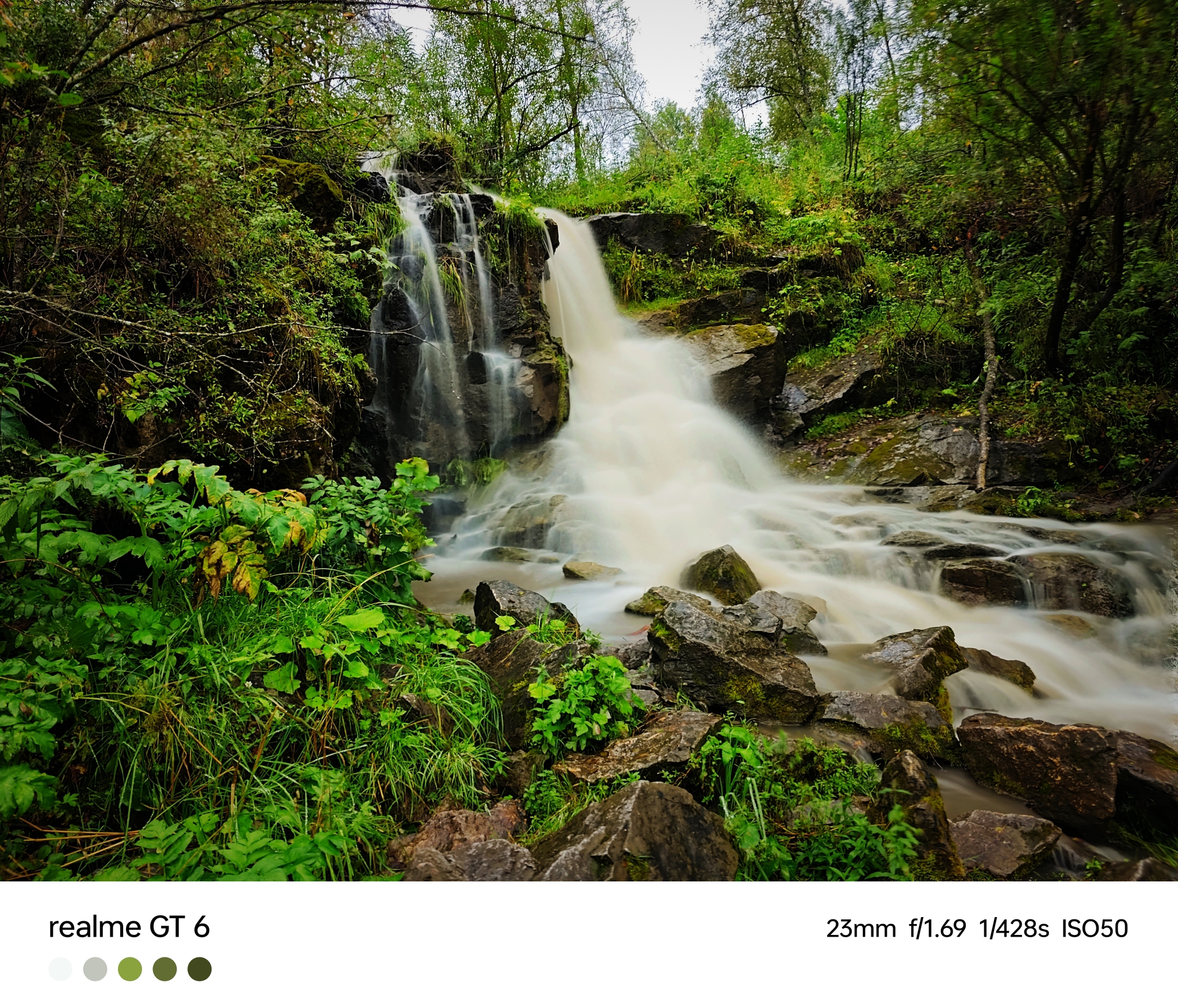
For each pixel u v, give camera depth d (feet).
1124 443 29.99
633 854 8.28
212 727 9.96
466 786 10.75
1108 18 21.49
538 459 31.81
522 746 11.93
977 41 23.71
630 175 54.65
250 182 17.10
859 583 23.44
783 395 39.68
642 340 40.11
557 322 37.55
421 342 29.32
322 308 19.26
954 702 15.69
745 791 10.59
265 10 13.70
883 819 9.78
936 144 31.91
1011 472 31.01
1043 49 22.93
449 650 14.24
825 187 52.37
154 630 10.64
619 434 33.45
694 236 43.65
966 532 26.13
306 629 11.42
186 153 13.97
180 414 14.40
